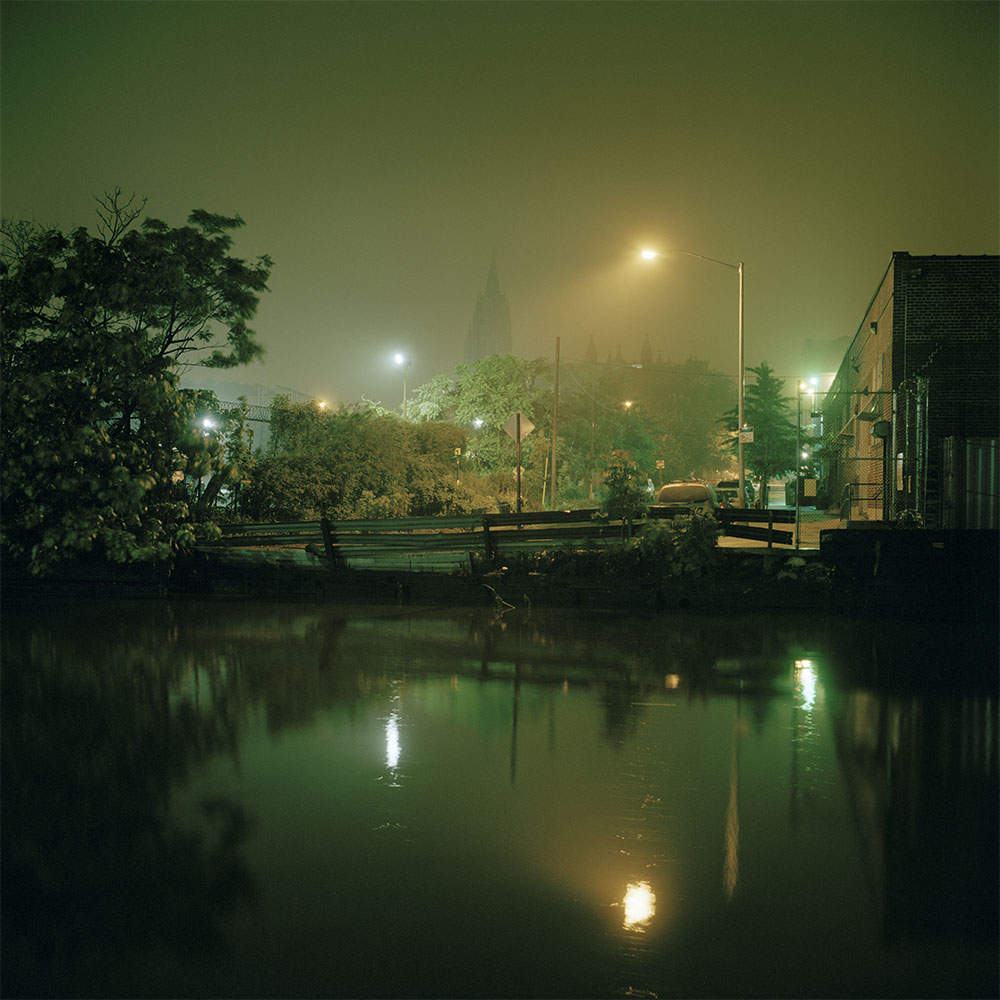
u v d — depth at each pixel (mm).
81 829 5297
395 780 6195
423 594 15789
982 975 3740
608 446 65500
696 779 6246
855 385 35969
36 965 3814
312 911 4277
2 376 15375
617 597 15016
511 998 3562
